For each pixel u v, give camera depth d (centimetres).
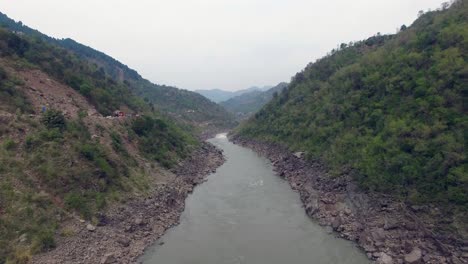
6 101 4116
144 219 3803
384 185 3753
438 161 3362
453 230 2902
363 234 3353
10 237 2748
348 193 4166
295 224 3959
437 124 3622
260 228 3872
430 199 3231
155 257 3192
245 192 5328
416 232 3089
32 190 3191
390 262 2867
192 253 3278
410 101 4300
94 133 4734
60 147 3803
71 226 3161
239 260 3127
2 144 3412
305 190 4956
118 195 3934
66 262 2784
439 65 4141
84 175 3716
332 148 5391
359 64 6619
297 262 3058
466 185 3034
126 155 4856
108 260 2941
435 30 4891
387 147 4109
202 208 4606
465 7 4934
